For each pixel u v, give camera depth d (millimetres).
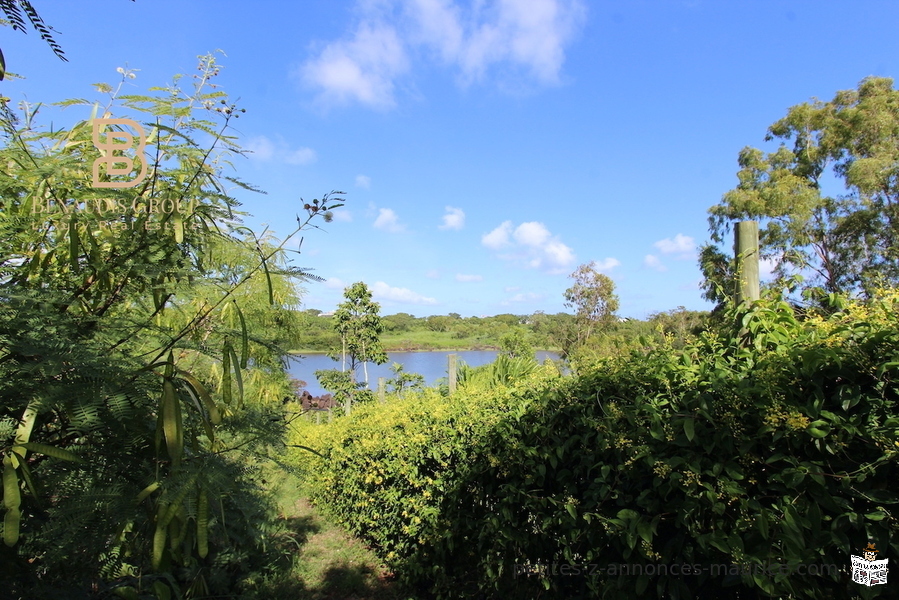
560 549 2422
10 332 1396
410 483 3850
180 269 1737
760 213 18625
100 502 1393
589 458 2217
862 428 1439
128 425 1480
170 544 1536
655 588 1877
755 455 1628
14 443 1276
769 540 1522
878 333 1459
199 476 1462
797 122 20312
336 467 5328
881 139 18422
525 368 5438
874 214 17219
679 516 1750
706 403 1761
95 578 1737
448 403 3855
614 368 2367
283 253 1835
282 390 4152
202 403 1591
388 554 4105
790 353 1642
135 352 1692
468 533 3193
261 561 3594
